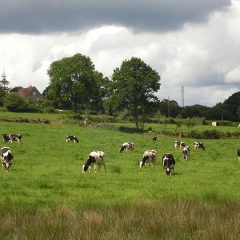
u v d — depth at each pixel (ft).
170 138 249.55
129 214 43.50
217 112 537.24
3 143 172.55
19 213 44.27
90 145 180.34
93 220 39.32
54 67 421.18
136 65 308.19
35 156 136.77
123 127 294.46
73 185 82.64
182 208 45.75
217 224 37.60
